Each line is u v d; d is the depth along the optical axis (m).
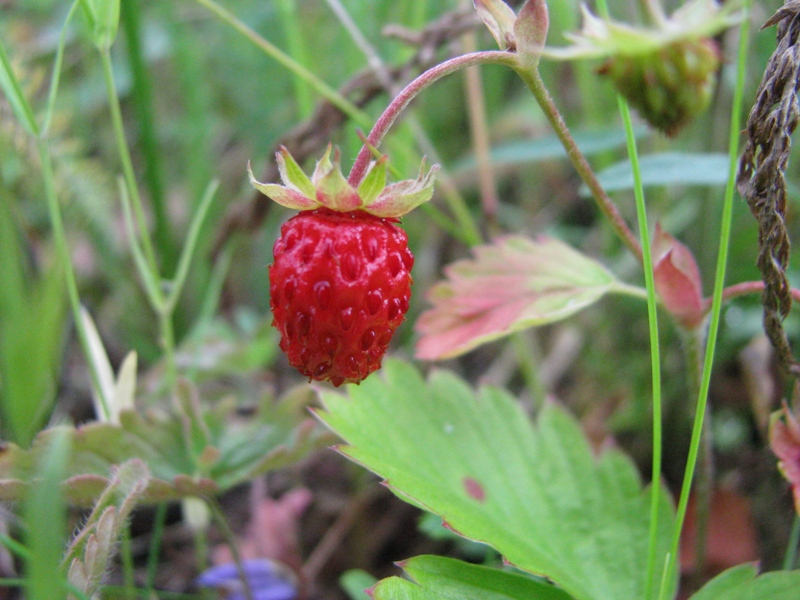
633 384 0.12
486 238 0.15
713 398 0.11
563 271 0.08
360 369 0.06
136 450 0.08
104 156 0.15
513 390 0.13
